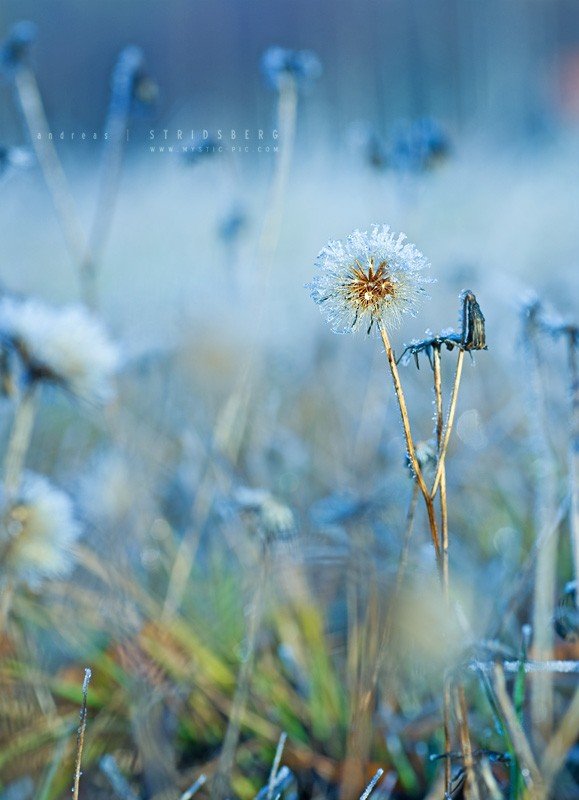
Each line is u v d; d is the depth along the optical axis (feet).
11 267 5.45
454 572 2.52
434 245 4.85
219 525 2.76
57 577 2.53
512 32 11.95
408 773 2.33
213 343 3.75
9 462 2.39
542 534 2.34
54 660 2.52
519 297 2.38
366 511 2.51
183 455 3.20
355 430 3.43
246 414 3.14
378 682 2.37
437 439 2.10
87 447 3.48
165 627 2.48
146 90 3.39
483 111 10.79
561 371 2.63
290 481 2.98
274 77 2.85
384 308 2.05
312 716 2.40
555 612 2.31
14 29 3.09
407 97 11.53
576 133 9.91
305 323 4.47
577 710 2.23
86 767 2.35
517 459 3.03
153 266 5.34
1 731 2.37
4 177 2.86
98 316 3.15
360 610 2.50
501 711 2.18
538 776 2.14
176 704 2.42
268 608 2.50
